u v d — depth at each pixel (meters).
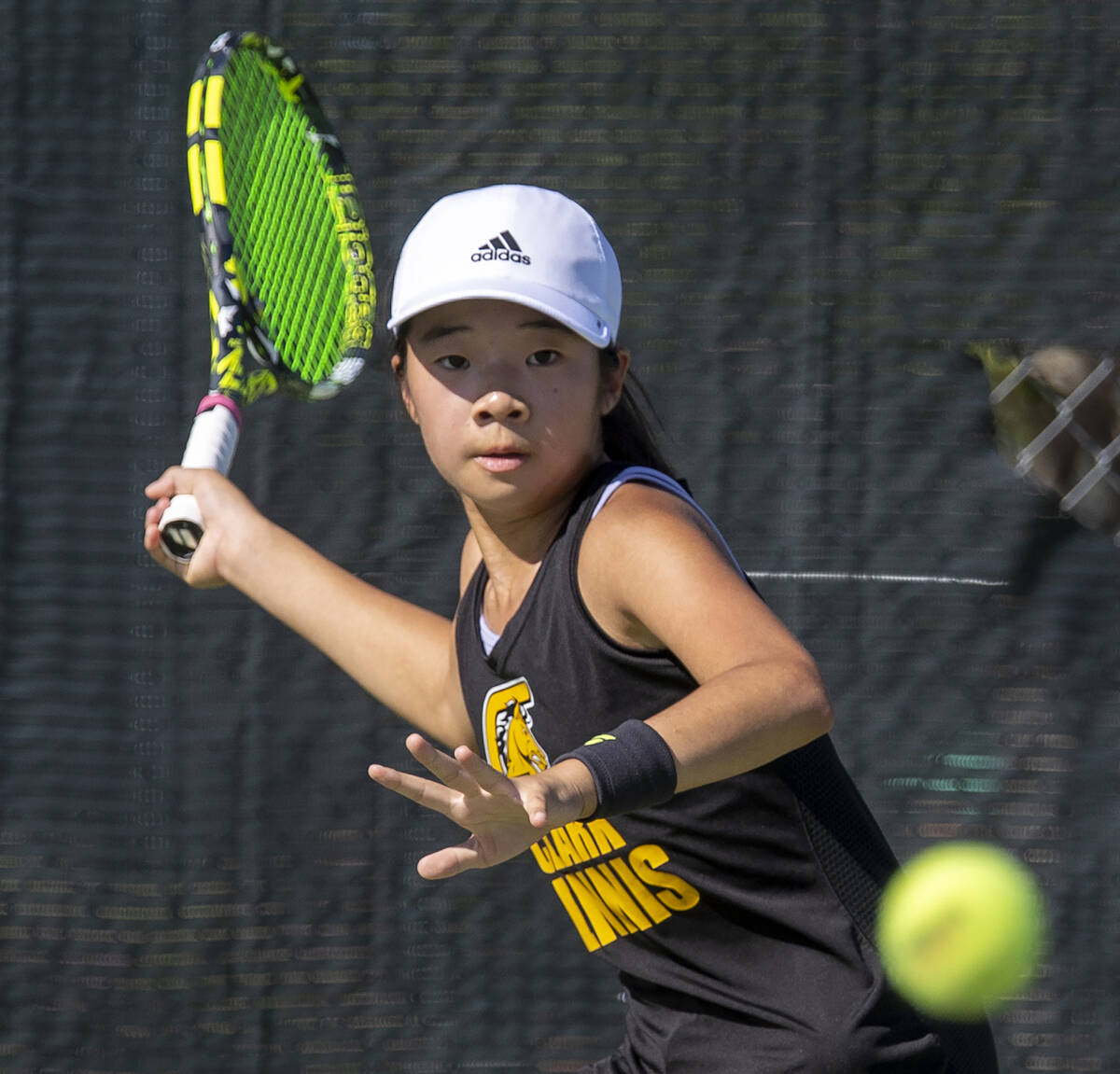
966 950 6.72
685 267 11.16
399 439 11.30
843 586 11.09
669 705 5.79
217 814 11.29
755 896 6.08
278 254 9.59
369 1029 11.20
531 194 6.17
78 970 11.22
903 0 11.11
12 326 11.30
